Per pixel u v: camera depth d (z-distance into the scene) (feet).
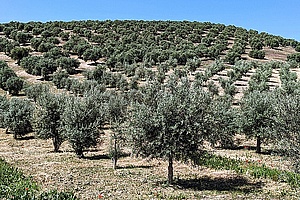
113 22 591.78
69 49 398.21
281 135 46.55
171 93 59.77
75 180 63.46
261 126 93.71
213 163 77.36
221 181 64.39
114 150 77.05
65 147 119.03
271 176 65.92
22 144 125.08
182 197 52.44
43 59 314.55
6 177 61.93
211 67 281.33
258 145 97.81
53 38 431.84
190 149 57.11
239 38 484.74
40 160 86.12
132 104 61.05
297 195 53.88
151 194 54.65
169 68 297.94
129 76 283.59
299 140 44.73
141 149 58.65
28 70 312.29
